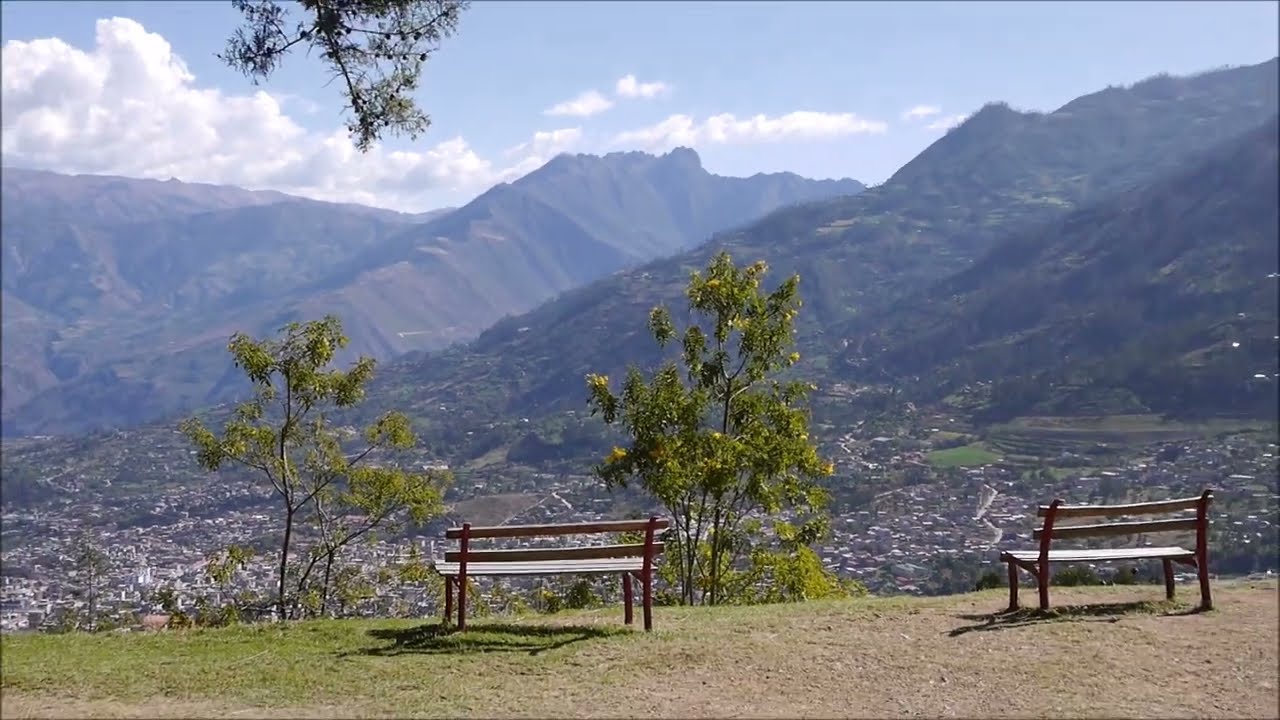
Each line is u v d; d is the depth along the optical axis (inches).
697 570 722.2
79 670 303.1
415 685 285.3
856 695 274.7
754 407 714.8
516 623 362.0
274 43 480.7
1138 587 416.2
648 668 299.4
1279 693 272.5
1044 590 360.5
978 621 351.6
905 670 295.3
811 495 725.3
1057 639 323.6
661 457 671.8
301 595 696.4
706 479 661.9
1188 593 393.4
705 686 282.7
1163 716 257.1
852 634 336.8
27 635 361.1
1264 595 382.6
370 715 260.2
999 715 259.0
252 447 735.7
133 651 332.2
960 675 290.2
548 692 278.4
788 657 308.7
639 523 349.4
